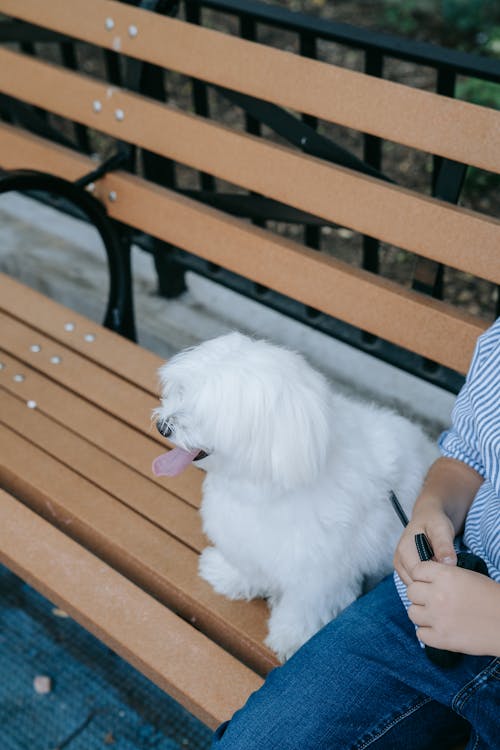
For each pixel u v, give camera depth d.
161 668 1.48
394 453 1.60
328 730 1.28
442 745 1.36
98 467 1.85
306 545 1.48
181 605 1.65
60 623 2.18
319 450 1.35
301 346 2.58
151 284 2.85
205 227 2.10
